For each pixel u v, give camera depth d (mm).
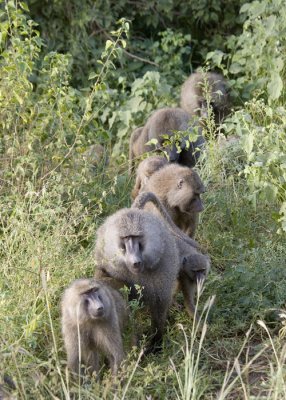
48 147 12719
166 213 11195
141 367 9609
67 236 10664
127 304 9914
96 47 19188
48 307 9062
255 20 17078
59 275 10359
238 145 14469
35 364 8945
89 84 18594
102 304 8852
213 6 19188
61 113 12930
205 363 9773
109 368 9648
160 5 19453
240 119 13531
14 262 10664
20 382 8430
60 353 9641
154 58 19031
